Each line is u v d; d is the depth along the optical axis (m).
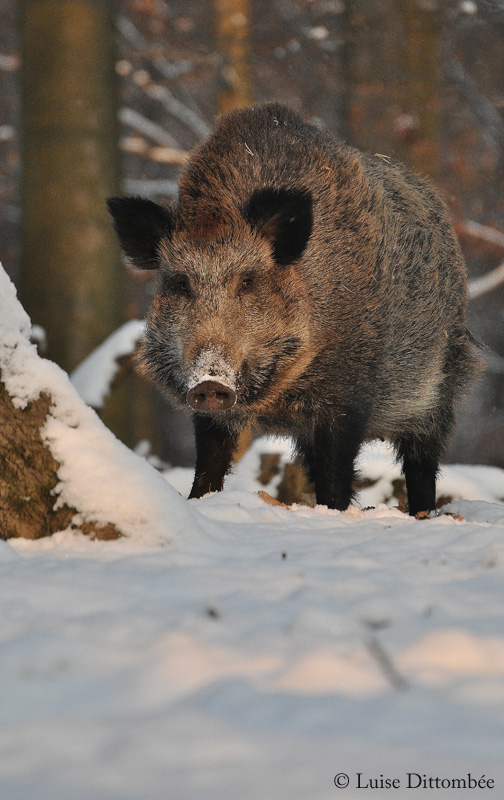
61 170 24.16
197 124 40.78
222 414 11.59
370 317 11.72
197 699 3.53
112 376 21.25
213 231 10.96
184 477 16.28
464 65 42.53
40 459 7.21
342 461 11.80
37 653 4.02
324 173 11.64
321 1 38.09
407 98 26.72
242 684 3.62
